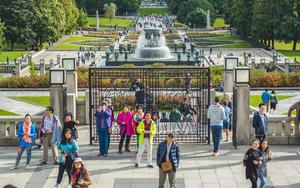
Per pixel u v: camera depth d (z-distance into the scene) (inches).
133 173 1438.2
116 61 4571.9
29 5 6584.6
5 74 4333.2
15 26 6491.1
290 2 6550.2
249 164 1230.3
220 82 3157.0
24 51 6456.7
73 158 1293.1
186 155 1588.3
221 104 1723.7
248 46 6707.7
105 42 7106.3
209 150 1636.3
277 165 1492.4
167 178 1391.5
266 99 2518.5
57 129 1491.1
